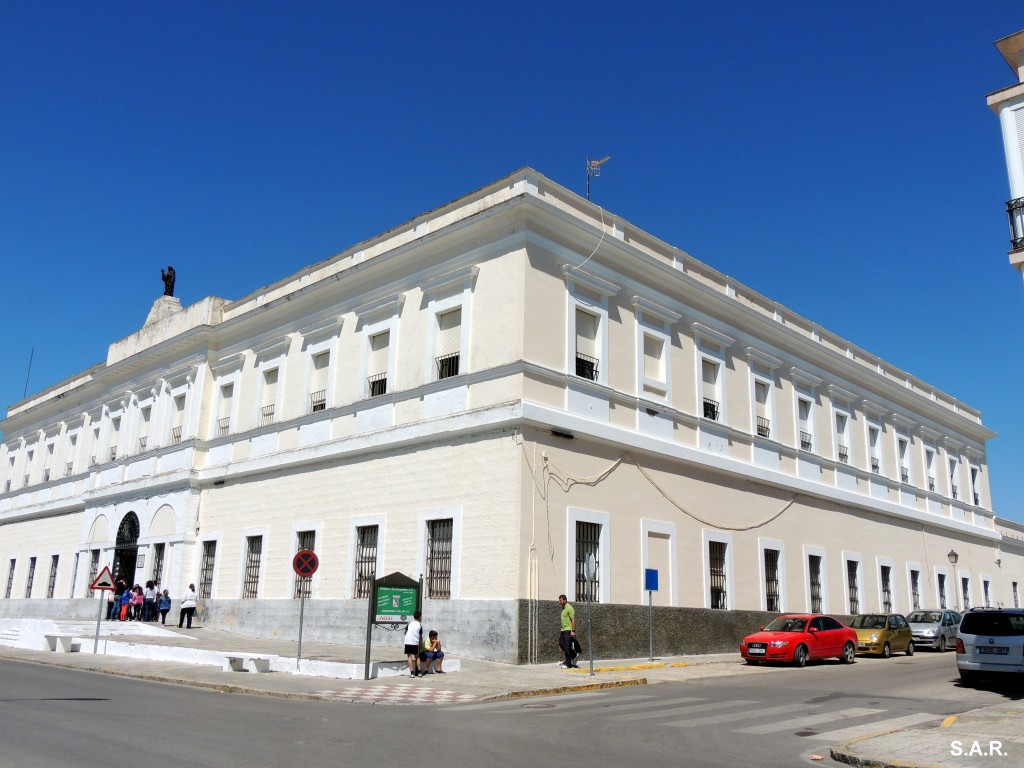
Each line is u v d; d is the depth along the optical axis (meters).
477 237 24.58
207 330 34.41
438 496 23.67
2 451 52.59
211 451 33.41
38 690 15.10
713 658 24.98
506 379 22.53
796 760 10.15
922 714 14.09
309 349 29.91
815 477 33.81
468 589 22.12
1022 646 17.23
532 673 19.25
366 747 10.07
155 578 33.84
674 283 28.05
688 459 26.89
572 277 24.38
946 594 41.84
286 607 27.64
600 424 23.95
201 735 10.52
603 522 23.67
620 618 23.45
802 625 24.58
